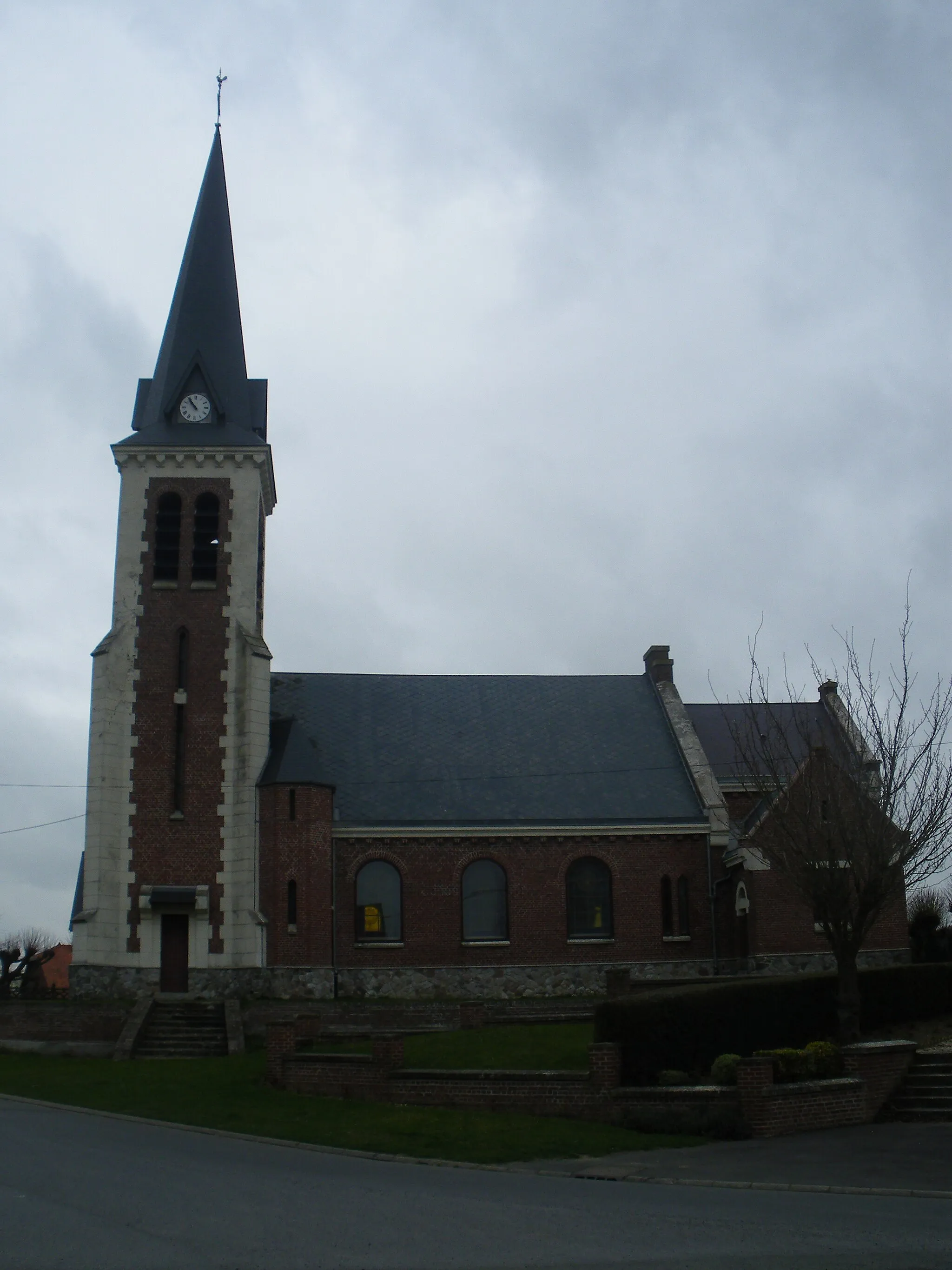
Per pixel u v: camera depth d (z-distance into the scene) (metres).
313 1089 28.08
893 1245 14.34
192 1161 19.86
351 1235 14.48
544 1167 20.61
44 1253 13.28
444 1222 15.34
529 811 44.97
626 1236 14.72
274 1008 37.81
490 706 50.22
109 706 42.34
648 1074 25.98
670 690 51.09
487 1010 37.22
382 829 43.31
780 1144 22.47
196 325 47.34
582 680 52.41
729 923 44.00
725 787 48.75
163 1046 35.78
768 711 35.16
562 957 43.53
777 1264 13.25
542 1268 13.00
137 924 40.81
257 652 43.16
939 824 29.92
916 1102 25.53
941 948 41.81
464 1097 26.28
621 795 46.12
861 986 30.53
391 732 48.06
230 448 44.81
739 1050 27.69
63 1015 36.91
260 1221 15.12
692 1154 21.64
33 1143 21.39
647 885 44.50
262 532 47.25
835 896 29.20
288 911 40.75
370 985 42.25
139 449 44.66
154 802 41.81
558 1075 25.45
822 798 30.67
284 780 41.62
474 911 43.78
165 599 43.69
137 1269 12.67
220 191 49.75
